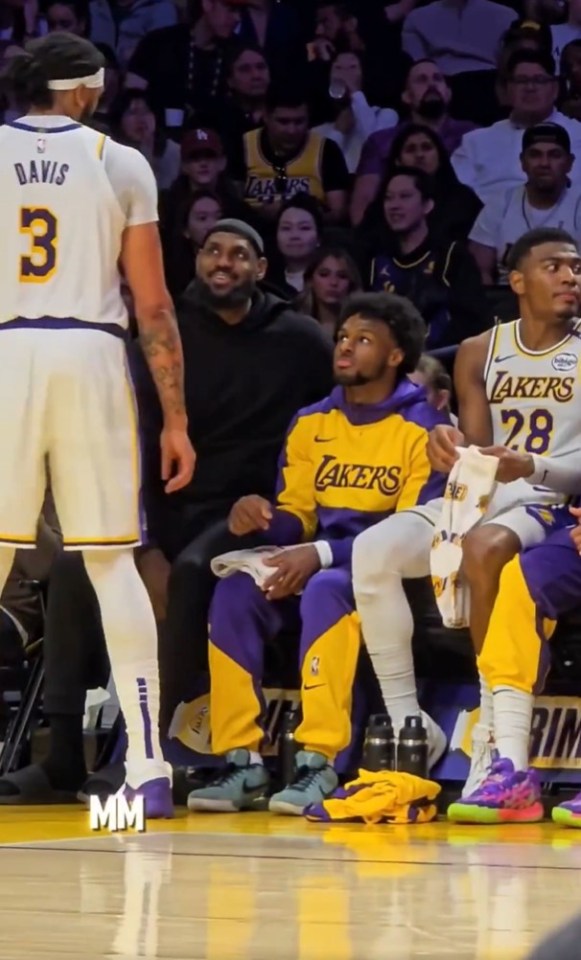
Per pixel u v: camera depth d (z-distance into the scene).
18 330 11.02
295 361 14.52
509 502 12.76
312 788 12.28
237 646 13.01
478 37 23.05
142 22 24.80
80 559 13.45
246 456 14.39
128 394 11.24
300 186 22.97
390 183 20.52
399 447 13.36
